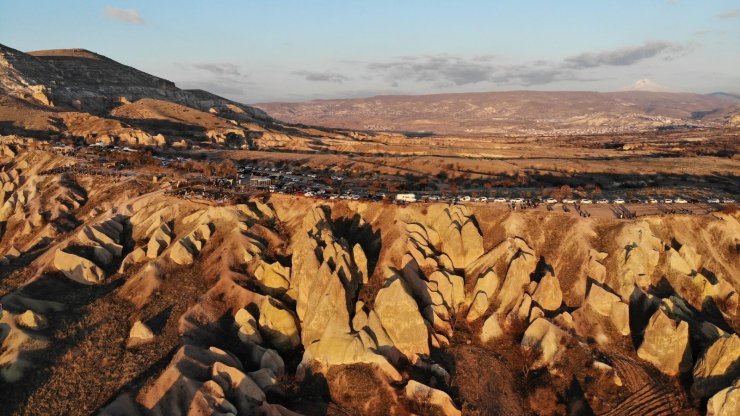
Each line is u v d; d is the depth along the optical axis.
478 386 68.56
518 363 72.50
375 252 93.06
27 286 84.00
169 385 63.09
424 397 64.62
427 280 84.56
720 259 86.06
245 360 72.75
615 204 103.44
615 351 71.19
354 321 74.81
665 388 65.62
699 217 92.38
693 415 61.72
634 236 84.62
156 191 117.00
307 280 80.19
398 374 68.75
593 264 81.94
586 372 68.06
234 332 77.00
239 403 63.34
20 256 101.38
